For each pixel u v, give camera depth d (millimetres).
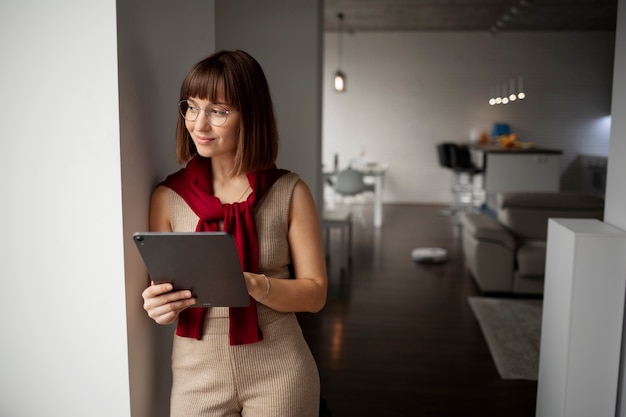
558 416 2174
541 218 4734
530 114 10430
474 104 10516
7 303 1381
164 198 1446
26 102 1312
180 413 1399
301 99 5117
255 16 5031
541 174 8117
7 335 1392
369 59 10602
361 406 2867
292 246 1434
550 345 2322
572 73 10281
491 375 3234
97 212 1331
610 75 10203
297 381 1384
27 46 1297
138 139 1420
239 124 1322
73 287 1362
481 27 9977
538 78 10344
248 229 1343
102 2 1271
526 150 8117
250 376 1364
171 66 1650
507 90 10328
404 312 4363
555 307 2264
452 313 4340
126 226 1354
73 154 1319
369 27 10055
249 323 1339
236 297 1229
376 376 3221
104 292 1357
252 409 1378
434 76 10531
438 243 7004
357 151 10797
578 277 2047
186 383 1389
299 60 5074
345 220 5672
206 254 1152
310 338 3816
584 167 10258
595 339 2062
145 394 1505
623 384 2076
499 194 5000
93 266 1351
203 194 1363
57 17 1284
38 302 1374
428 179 10773
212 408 1367
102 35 1278
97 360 1383
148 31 1470
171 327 1720
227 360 1350
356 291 4934
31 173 1334
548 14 8742
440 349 3623
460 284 5152
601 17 9000
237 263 1161
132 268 1397
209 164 1439
